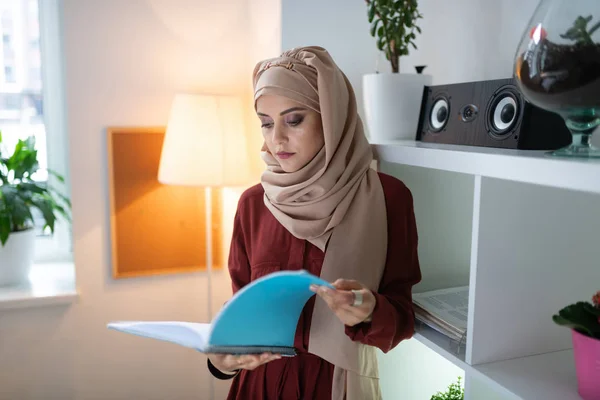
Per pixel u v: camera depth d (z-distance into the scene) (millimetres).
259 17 1861
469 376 986
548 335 1021
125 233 1968
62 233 2219
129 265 1985
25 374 1923
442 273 1400
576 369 873
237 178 1787
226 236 2088
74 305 1948
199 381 2133
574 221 1012
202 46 1985
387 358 1417
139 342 2041
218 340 904
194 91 1996
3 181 1930
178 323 991
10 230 1917
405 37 1452
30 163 1944
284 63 1167
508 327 988
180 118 1751
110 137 1900
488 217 938
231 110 1797
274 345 1047
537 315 1005
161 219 2006
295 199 1201
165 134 1899
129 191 1953
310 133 1174
